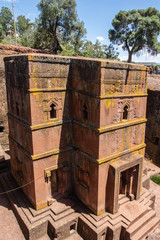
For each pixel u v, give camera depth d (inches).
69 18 1033.5
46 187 432.1
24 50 1028.5
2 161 631.2
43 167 416.2
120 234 405.7
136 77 410.0
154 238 391.9
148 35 1296.8
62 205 440.5
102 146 382.3
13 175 551.2
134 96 417.1
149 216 434.6
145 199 488.4
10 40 1451.8
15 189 481.4
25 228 401.1
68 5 1015.6
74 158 455.2
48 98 394.3
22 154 447.8
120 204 450.0
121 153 420.8
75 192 472.4
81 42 1227.2
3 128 821.9
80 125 417.4
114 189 403.9
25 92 384.5
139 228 411.8
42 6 1012.5
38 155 399.9
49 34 1115.3
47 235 415.5
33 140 389.7
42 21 1042.7
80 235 425.1
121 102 394.9
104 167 396.2
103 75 344.8
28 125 394.3
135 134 446.6
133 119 434.9
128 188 468.4
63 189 460.4
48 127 406.3
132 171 450.6
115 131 399.5
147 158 858.1
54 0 984.9
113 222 401.7
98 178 391.2
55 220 404.8
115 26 1366.9
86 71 373.1
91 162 402.3
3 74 791.7
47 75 381.1
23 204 447.8
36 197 417.4
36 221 404.2
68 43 1286.9
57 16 1016.9
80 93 401.4
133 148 446.6
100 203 410.9
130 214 422.9
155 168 776.9
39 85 375.6
